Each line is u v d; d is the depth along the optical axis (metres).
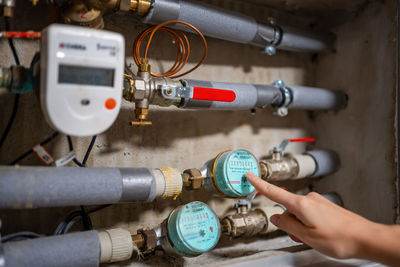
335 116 1.00
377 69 0.88
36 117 0.69
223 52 0.90
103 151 0.74
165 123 0.82
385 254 0.53
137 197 0.60
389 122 0.85
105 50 0.51
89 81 0.51
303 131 1.05
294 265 0.67
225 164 0.71
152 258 0.74
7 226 0.66
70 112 0.50
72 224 0.71
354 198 0.93
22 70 0.56
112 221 0.75
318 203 0.60
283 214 0.65
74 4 0.57
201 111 0.87
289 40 0.89
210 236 0.67
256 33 0.82
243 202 0.79
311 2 0.92
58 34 0.48
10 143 0.66
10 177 0.48
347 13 0.97
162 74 0.79
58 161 0.60
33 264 0.49
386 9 0.86
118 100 0.53
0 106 0.65
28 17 0.67
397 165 0.82
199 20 0.72
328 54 1.03
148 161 0.79
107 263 0.70
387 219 0.84
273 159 0.88
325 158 0.95
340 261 0.69
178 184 0.65
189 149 0.85
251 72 0.95
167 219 0.69
